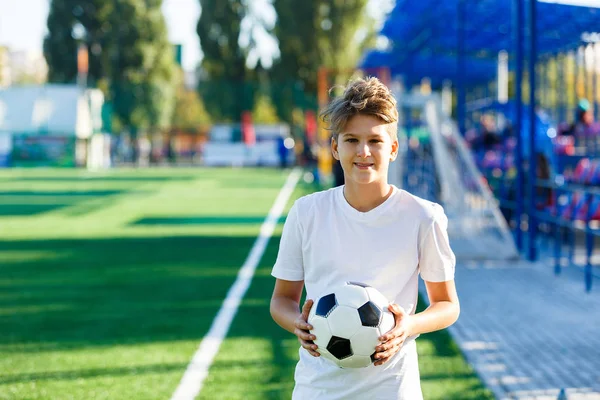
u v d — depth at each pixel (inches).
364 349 93.0
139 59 1979.6
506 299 282.7
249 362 197.3
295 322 97.9
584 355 206.5
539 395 171.8
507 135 576.1
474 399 167.6
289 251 101.9
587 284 297.1
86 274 335.9
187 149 1998.0
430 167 445.4
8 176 1216.2
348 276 97.4
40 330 234.2
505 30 605.9
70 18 1967.3
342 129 93.4
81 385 179.0
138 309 264.2
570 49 581.6
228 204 700.7
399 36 721.0
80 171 1432.1
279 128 1834.4
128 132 1844.2
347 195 97.1
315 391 97.8
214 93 1931.6
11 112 1560.0
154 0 1983.3
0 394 172.6
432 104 443.5
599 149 512.7
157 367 193.5
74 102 1571.1
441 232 97.4
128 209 650.8
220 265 359.9
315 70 1769.2
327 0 1748.3
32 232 489.4
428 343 218.8
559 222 337.1
